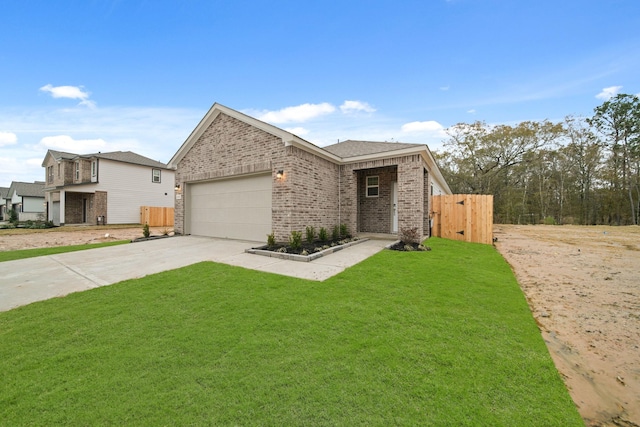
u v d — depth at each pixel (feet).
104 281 16.72
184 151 40.01
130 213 75.10
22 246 33.71
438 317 11.14
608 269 20.99
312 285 15.19
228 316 11.35
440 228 36.22
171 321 11.02
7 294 14.53
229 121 34.30
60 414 6.26
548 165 90.79
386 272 17.88
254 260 22.04
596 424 6.27
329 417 6.06
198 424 5.92
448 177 100.68
